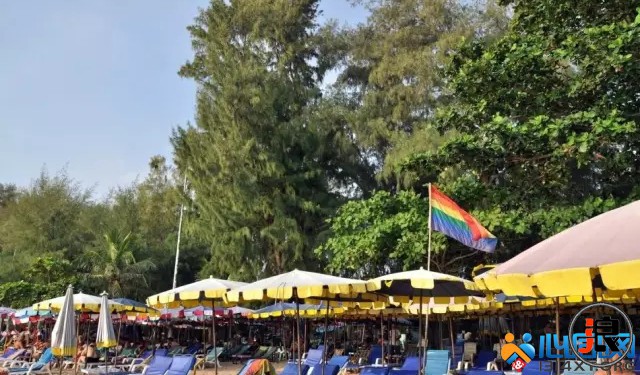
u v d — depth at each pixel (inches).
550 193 585.3
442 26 1167.0
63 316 589.9
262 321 1274.6
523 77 556.7
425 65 1100.5
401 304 576.7
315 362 665.0
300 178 1185.4
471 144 518.6
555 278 178.5
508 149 506.9
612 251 174.6
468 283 439.8
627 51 462.9
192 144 1211.2
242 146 1160.2
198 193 1212.5
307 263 1167.0
